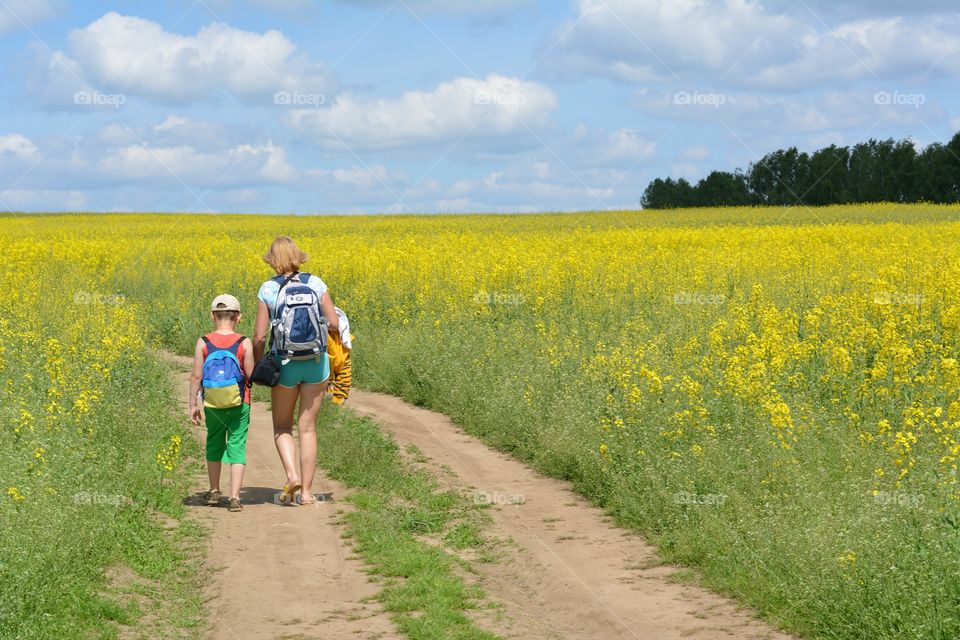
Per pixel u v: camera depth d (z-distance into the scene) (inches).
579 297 661.9
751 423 332.5
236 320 331.9
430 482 354.3
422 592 244.2
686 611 235.9
